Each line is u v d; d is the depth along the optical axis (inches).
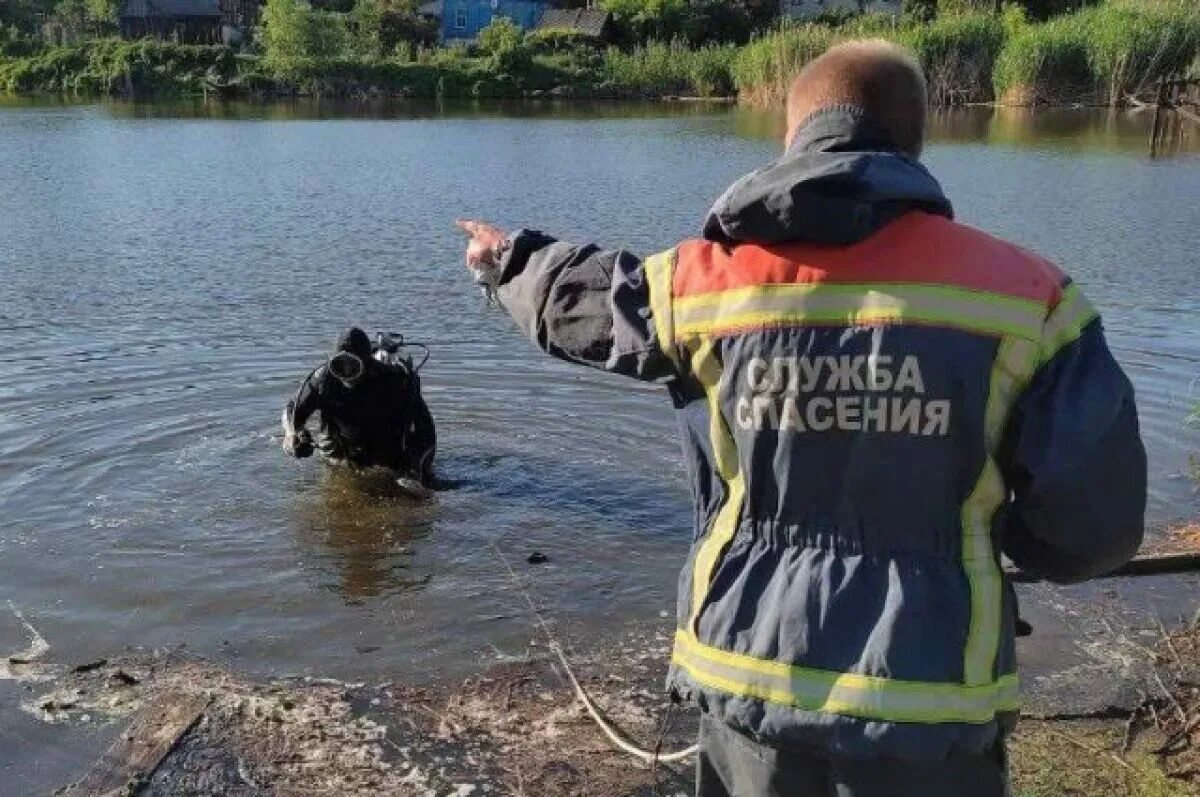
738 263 81.0
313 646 189.0
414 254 535.8
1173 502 243.6
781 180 76.8
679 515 244.5
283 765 155.9
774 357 78.5
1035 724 165.0
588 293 88.4
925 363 75.3
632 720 167.6
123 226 612.4
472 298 441.1
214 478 259.8
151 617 197.8
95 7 2903.5
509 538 232.4
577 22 2564.0
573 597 207.2
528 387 327.0
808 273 78.1
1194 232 578.2
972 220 621.0
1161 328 390.3
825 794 79.0
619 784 152.3
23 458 268.5
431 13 3075.8
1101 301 433.7
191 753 158.4
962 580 76.3
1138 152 965.2
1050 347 76.7
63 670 180.1
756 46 1814.7
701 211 673.0
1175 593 207.2
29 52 2329.0
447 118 1514.5
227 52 2133.4
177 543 226.5
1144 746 159.0
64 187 771.4
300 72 2090.3
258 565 218.4
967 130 1177.4
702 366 82.4
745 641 78.4
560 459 275.6
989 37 1549.0
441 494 254.5
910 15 2011.6
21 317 407.2
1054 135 1117.7
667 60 2092.8
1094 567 77.6
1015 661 79.4
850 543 77.3
